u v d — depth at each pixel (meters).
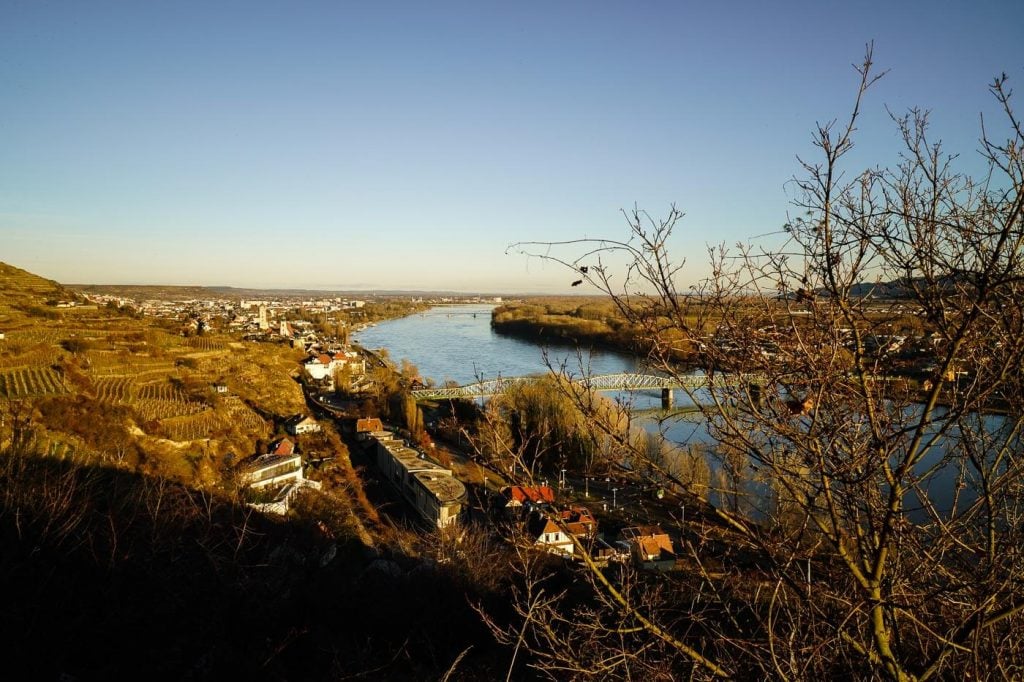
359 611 12.92
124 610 9.66
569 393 3.52
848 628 3.46
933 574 3.42
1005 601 3.12
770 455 3.19
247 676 9.88
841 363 3.10
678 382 3.12
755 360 3.05
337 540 20.62
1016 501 3.31
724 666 3.55
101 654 9.17
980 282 2.47
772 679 3.29
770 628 3.10
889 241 2.90
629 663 3.56
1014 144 2.78
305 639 11.56
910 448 2.85
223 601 11.09
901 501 3.18
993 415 3.27
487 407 3.73
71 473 12.42
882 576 3.24
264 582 12.28
